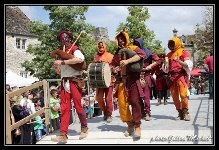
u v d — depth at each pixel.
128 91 6.39
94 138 6.71
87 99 11.48
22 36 38.44
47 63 27.34
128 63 6.20
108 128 7.69
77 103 6.68
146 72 8.81
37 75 28.03
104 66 7.48
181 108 8.20
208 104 11.73
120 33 6.57
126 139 6.50
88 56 26.80
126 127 7.77
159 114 9.61
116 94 6.73
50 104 8.36
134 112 6.37
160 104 12.55
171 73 8.08
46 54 27.39
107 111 8.84
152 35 31.86
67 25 26.53
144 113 8.47
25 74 38.78
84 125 6.79
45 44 27.88
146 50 8.92
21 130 8.30
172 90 8.17
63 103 6.58
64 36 6.72
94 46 27.09
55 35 26.92
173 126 7.40
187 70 7.90
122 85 6.58
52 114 8.35
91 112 12.59
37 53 28.28
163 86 9.81
